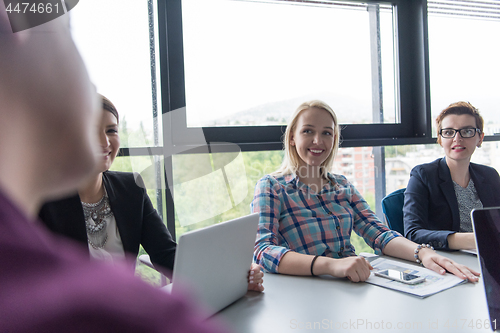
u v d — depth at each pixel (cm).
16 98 14
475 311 95
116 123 134
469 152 184
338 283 119
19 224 12
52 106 14
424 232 164
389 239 154
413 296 106
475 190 191
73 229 113
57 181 15
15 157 14
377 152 250
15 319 11
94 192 133
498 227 87
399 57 250
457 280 118
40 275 12
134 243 137
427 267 132
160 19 196
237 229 98
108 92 189
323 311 96
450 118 188
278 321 91
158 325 12
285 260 130
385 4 247
